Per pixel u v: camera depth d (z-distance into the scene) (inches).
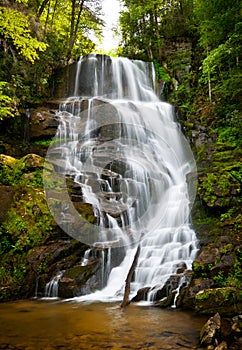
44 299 289.3
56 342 178.5
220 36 481.4
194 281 255.3
